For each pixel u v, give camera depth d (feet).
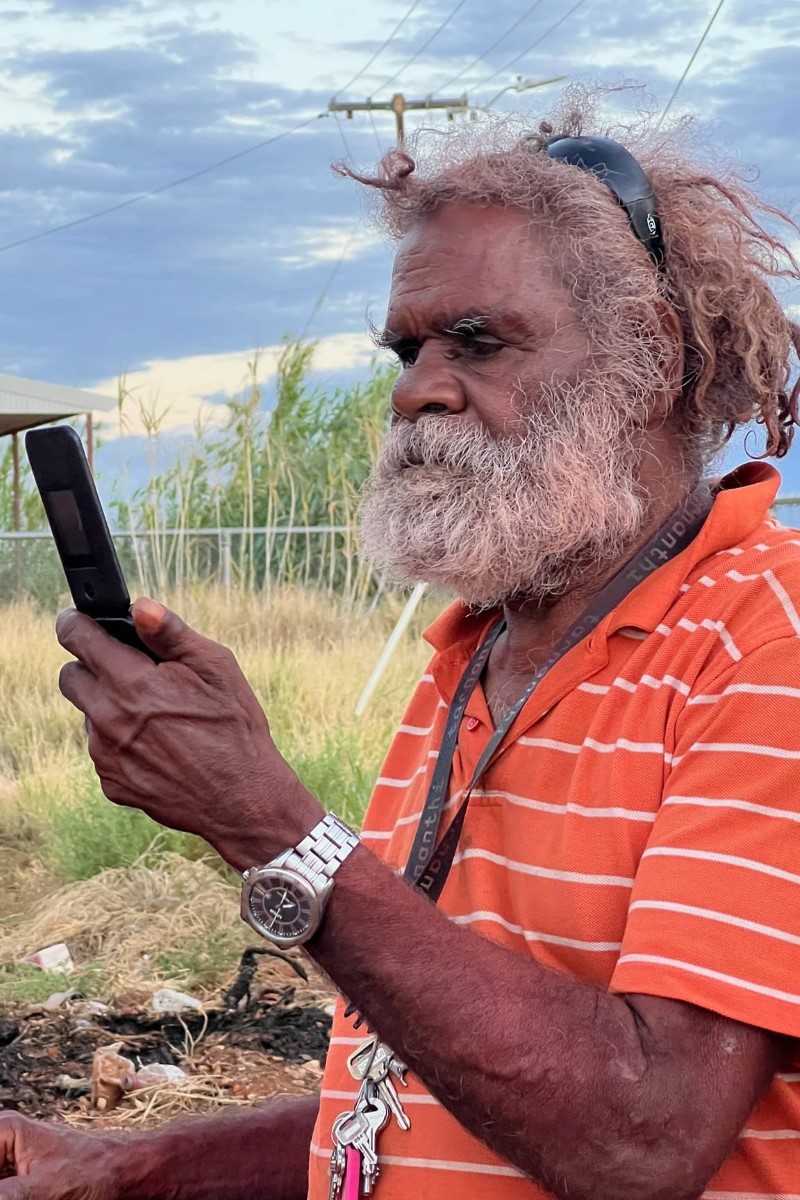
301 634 39.22
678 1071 4.50
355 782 22.45
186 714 4.82
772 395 6.23
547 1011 4.59
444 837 5.61
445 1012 4.60
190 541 46.14
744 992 4.51
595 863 5.16
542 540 5.61
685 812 4.82
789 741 4.75
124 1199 6.51
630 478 5.79
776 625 5.02
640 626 5.40
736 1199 4.91
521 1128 4.56
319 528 45.68
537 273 5.68
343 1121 5.62
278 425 47.26
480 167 5.82
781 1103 4.93
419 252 5.87
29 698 34.14
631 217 5.80
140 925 17.28
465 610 6.56
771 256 6.37
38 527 64.75
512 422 5.68
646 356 5.73
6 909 19.71
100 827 21.01
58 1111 12.37
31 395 52.37
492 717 6.04
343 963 4.76
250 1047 13.80
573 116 6.40
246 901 4.83
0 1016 14.62
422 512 5.75
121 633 4.97
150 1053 13.65
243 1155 6.67
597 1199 4.57
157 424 44.78
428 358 5.85
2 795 26.00
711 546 5.53
